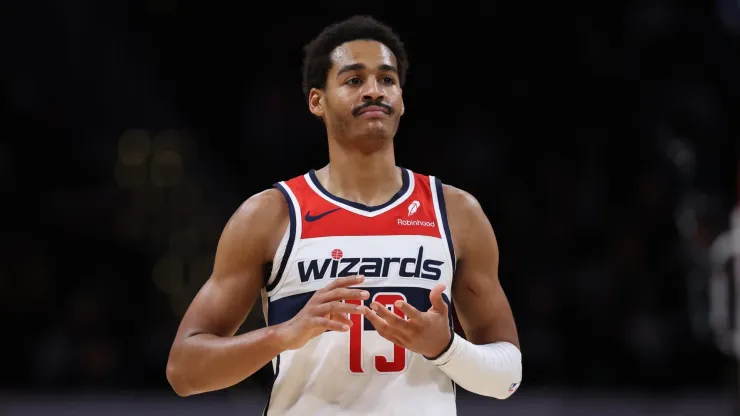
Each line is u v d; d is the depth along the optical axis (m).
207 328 10.88
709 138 34.59
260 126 34.22
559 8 35.47
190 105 35.50
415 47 35.09
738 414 22.53
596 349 29.20
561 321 29.75
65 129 33.50
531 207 32.66
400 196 11.06
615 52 35.38
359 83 11.00
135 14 35.69
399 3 35.12
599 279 29.88
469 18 35.25
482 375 10.49
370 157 11.05
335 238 10.72
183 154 33.78
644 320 29.03
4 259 30.81
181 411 21.67
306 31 35.00
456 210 11.23
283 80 34.84
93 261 31.45
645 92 34.94
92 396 24.41
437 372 10.77
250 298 11.06
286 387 10.69
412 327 9.79
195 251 32.41
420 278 10.66
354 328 10.52
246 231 10.91
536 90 35.19
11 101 32.50
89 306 28.86
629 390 28.34
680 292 29.48
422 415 10.48
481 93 35.19
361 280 9.83
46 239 31.42
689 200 32.31
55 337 28.25
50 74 33.72
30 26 33.50
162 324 30.62
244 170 34.28
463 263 11.24
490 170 33.53
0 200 31.48
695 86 35.25
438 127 34.53
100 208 32.03
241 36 35.53
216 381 10.52
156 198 33.06
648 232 30.95
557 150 34.53
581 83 35.09
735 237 24.48
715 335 27.66
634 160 33.91
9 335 30.28
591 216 31.80
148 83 35.47
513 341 11.34
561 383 28.80
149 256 31.94
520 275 31.22
